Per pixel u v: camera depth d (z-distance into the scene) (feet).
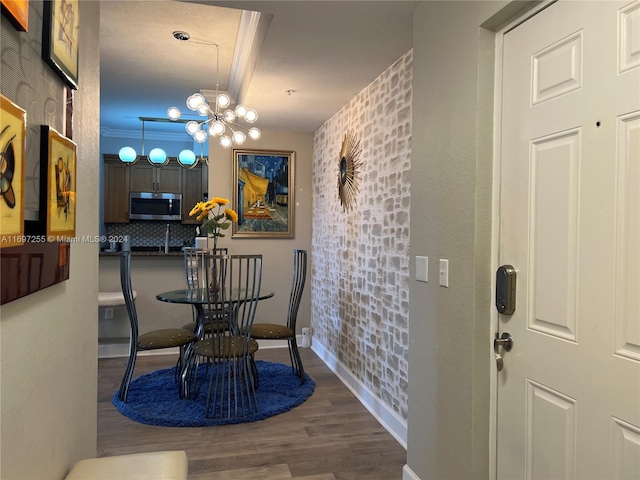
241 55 11.24
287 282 15.88
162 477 4.50
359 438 8.64
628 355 3.67
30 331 3.54
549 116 4.48
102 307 13.97
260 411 9.61
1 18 2.91
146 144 22.54
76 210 4.83
